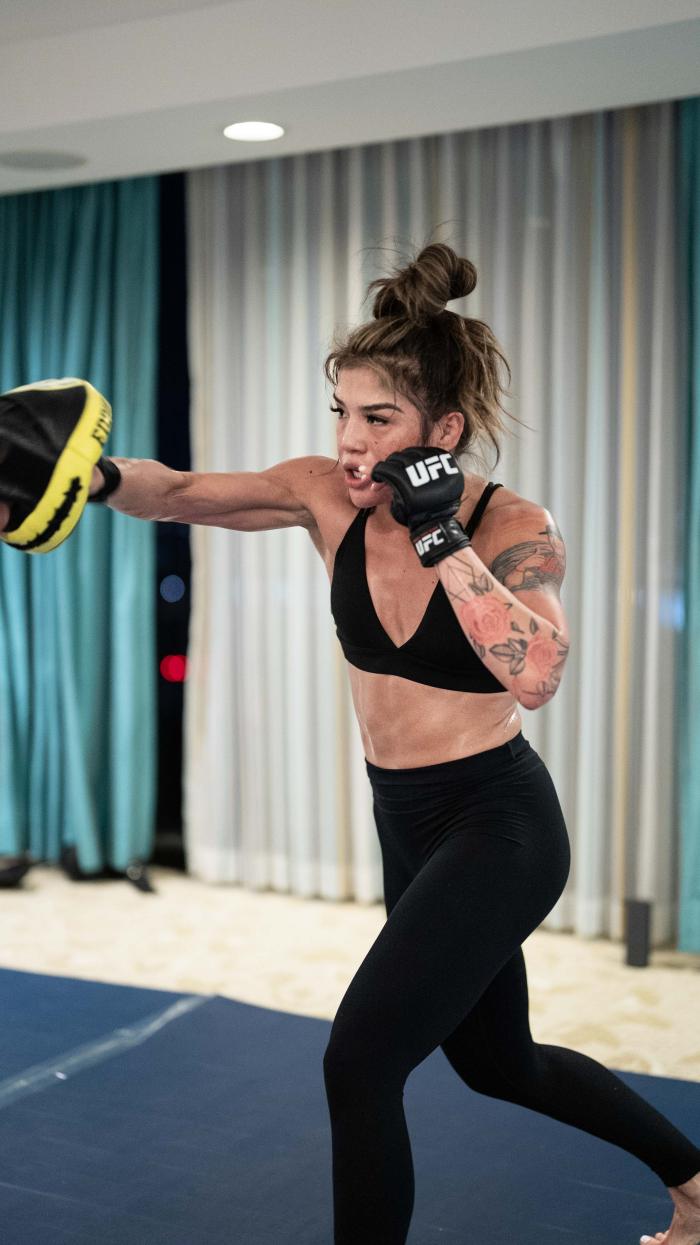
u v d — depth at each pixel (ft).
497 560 5.43
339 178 13.56
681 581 12.20
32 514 4.82
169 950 12.35
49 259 14.87
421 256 5.57
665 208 11.91
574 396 12.52
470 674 5.54
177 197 14.97
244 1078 8.93
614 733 12.57
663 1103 8.46
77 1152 7.80
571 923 12.91
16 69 12.28
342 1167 4.84
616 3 9.91
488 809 5.53
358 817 13.85
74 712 14.73
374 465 5.41
